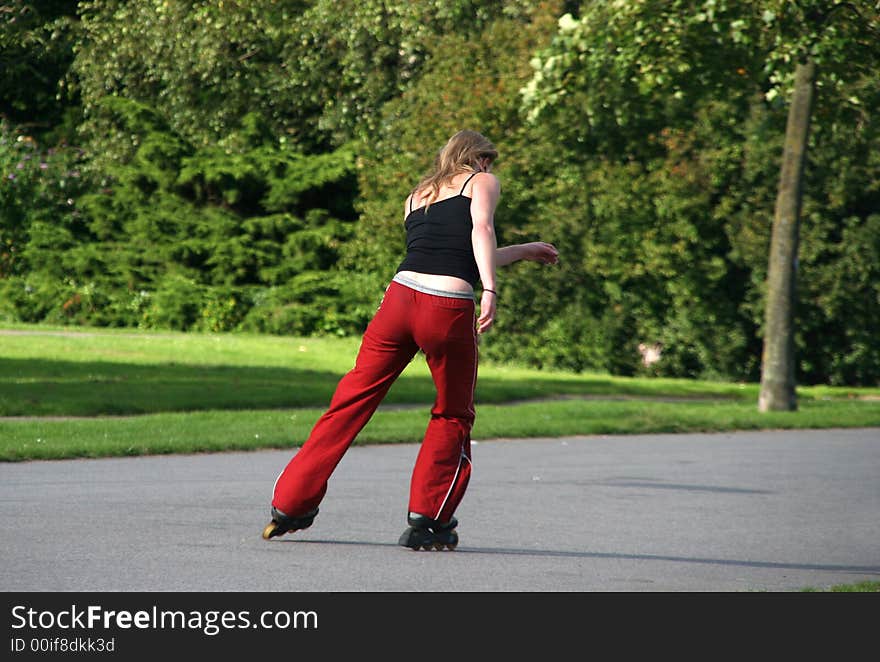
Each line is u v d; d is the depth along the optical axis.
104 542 14.88
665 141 66.44
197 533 15.79
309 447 15.38
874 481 24.31
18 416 33.97
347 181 84.38
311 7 86.94
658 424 36.75
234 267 80.88
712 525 18.11
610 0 43.09
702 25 41.53
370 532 16.41
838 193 65.00
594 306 70.38
